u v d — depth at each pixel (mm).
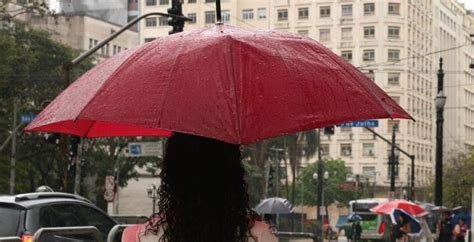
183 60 2791
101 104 2736
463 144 112750
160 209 2877
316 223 54969
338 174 86812
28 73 41875
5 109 42906
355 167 98938
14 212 8734
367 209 45062
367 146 98688
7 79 39875
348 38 101000
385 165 97750
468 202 63250
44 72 43469
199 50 2814
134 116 2662
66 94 2986
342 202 85875
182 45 2879
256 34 2996
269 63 2799
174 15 19719
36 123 2922
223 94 2654
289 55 2895
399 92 98500
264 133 2584
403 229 26156
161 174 2900
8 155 43875
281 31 3248
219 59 2768
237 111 2604
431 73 108375
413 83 101500
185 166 2842
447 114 111688
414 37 102562
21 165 43281
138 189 75625
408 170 96312
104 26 74812
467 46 121938
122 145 48844
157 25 97312
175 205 2830
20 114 42719
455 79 115875
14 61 40500
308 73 2842
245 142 2549
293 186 73750
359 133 98938
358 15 100562
